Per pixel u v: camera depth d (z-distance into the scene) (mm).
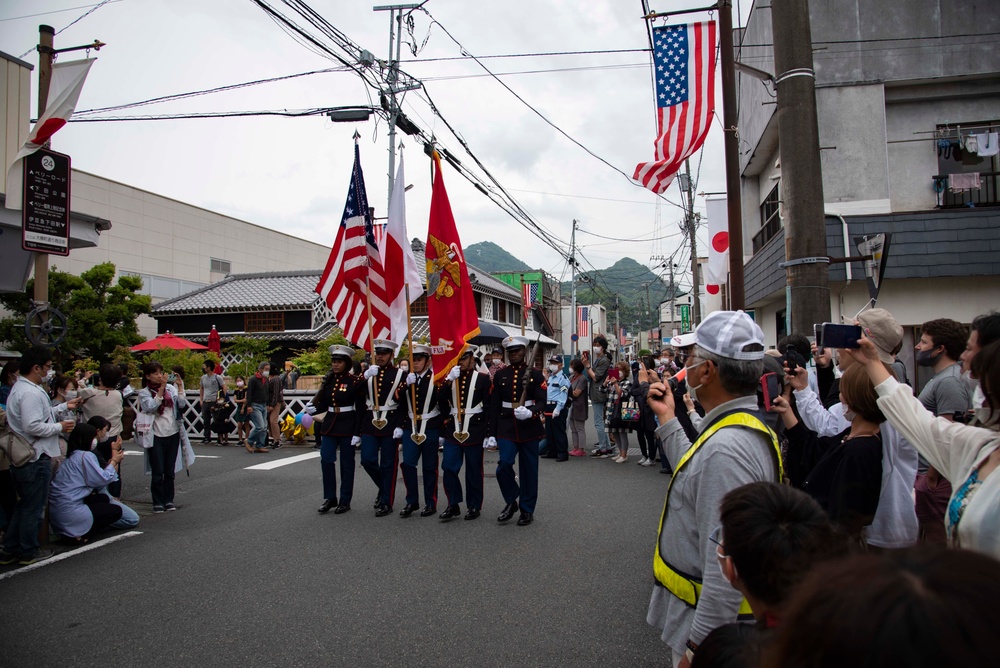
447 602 4691
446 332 7195
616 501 7836
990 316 3135
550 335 45500
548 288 47781
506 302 35156
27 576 5488
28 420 5750
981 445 2148
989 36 10898
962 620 683
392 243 8039
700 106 8094
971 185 10656
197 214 32688
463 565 5516
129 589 5125
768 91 12656
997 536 1906
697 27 8195
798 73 6164
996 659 660
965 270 10219
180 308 25484
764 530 1703
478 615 4445
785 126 6215
